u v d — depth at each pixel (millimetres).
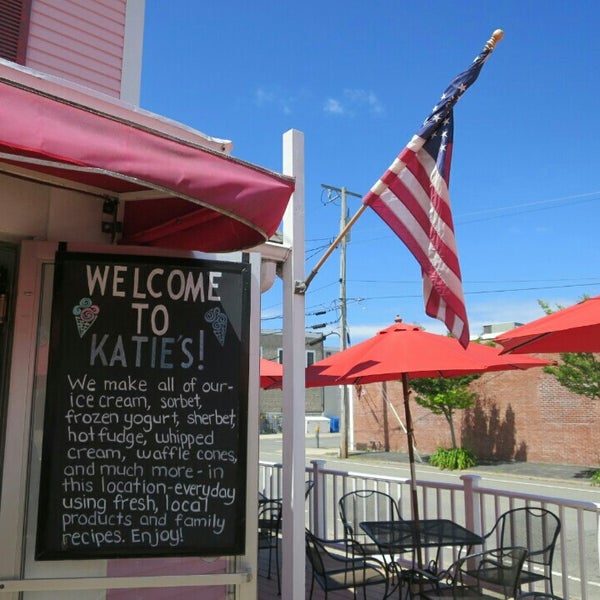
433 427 24078
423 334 5234
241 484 3111
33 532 2977
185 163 2387
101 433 3018
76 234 3438
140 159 2279
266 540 6035
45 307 3188
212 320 3209
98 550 2922
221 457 3105
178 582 3010
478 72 3809
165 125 3541
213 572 3111
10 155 2102
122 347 3102
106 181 3355
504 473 18469
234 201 2449
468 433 22656
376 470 20469
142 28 5348
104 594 3041
